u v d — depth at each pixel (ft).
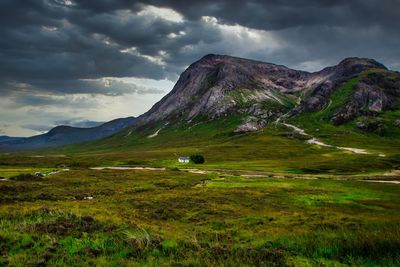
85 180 266.36
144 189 223.10
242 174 397.80
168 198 175.94
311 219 126.11
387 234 70.79
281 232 96.94
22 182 234.17
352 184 285.02
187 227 107.34
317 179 327.06
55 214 86.28
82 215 86.84
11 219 82.23
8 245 60.64
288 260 59.72
